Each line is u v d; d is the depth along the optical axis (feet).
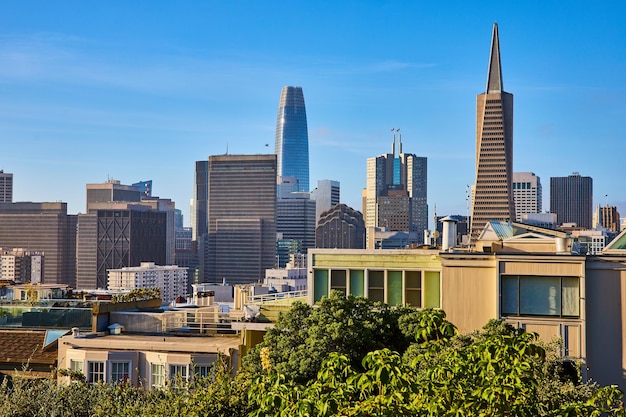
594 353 117.39
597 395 58.03
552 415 57.72
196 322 140.77
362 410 56.39
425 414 58.44
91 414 85.25
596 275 118.01
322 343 106.42
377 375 56.80
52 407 84.17
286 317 114.11
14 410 83.20
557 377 94.02
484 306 121.70
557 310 117.60
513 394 58.90
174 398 85.76
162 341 128.36
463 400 58.95
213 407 81.30
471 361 61.72
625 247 131.03
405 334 113.70
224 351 121.90
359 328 110.52
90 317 144.05
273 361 109.50
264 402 59.31
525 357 68.69
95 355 124.06
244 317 143.74
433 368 61.36
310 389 58.80
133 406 83.41
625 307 116.78
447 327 67.05
